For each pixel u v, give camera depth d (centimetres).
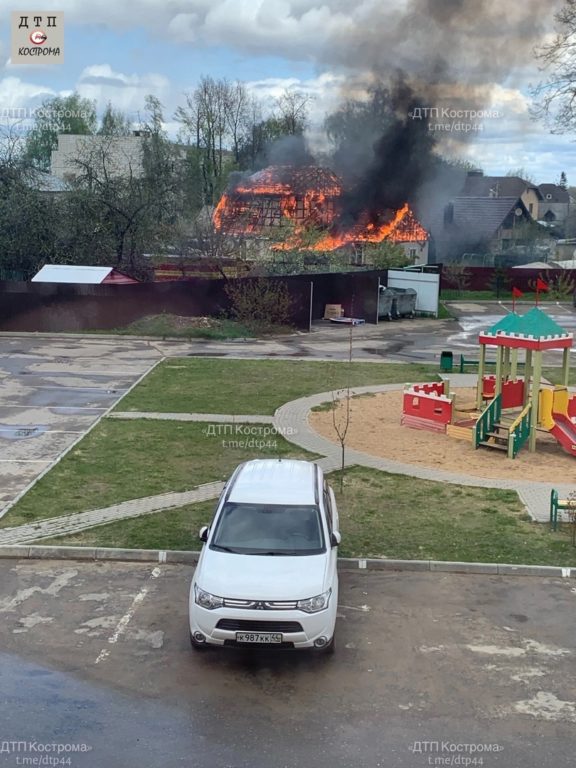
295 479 1055
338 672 832
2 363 2756
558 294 5409
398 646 894
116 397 2253
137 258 4394
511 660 866
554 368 2948
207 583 855
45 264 4053
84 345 3219
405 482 1536
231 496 999
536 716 754
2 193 4125
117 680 805
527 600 1034
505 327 1794
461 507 1397
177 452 1706
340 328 3900
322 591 848
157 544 1184
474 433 1769
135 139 6272
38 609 974
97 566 1122
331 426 1953
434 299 4403
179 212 4888
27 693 777
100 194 4291
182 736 709
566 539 1248
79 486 1469
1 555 1148
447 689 801
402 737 713
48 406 2122
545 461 1706
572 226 10112
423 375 2680
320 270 4759
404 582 1086
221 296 3731
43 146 6625
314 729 724
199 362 2862
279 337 3584
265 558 895
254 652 871
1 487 1455
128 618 952
